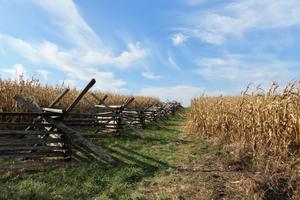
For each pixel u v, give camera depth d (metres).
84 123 13.40
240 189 6.45
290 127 8.03
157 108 26.12
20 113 8.05
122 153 10.45
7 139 7.91
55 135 8.93
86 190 6.63
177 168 8.62
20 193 6.05
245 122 10.05
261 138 8.99
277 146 8.08
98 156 9.27
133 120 18.19
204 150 11.13
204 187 6.82
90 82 8.34
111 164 8.67
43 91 15.84
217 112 13.31
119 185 7.03
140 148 11.61
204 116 14.48
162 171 8.30
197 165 8.89
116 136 14.13
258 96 9.47
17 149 7.99
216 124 13.01
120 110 14.73
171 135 15.70
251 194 6.11
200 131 14.92
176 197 6.27
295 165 7.17
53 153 8.59
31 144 8.80
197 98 19.06
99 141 12.48
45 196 6.07
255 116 9.34
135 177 7.79
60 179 7.21
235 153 9.06
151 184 7.26
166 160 9.67
